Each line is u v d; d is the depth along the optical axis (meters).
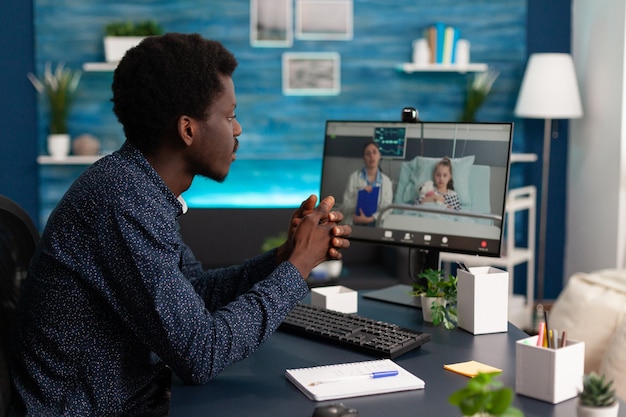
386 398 1.31
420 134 2.03
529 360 1.30
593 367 2.95
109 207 1.33
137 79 1.36
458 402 0.97
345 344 1.60
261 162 4.71
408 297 2.05
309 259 1.48
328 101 4.68
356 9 4.64
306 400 1.32
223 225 4.35
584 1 4.65
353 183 2.14
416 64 4.57
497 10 4.72
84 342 1.36
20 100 4.44
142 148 1.42
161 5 4.50
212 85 1.39
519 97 4.53
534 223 4.77
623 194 4.37
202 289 1.73
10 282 1.54
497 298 1.71
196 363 1.32
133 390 1.41
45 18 4.41
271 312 1.41
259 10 4.58
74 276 1.34
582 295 3.06
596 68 4.55
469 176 1.93
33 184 4.51
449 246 1.95
